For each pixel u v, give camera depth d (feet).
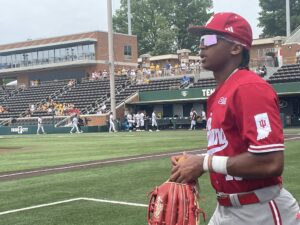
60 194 29.43
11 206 26.27
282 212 8.74
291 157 44.14
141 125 135.13
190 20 296.51
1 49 219.82
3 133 154.40
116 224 21.35
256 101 8.17
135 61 213.05
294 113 120.57
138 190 29.91
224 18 8.91
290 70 127.95
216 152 8.86
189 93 131.23
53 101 167.22
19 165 47.60
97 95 158.30
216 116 8.82
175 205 8.33
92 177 36.37
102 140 86.58
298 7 252.21
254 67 138.92
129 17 212.84
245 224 8.73
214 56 9.00
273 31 257.75
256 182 8.59
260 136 8.01
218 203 9.33
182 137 86.33
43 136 118.42
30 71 214.90
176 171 8.60
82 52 198.70
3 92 193.36
